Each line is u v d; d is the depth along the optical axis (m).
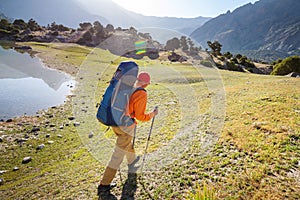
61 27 79.56
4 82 14.17
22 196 3.72
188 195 2.89
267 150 3.67
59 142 6.27
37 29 75.12
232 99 7.13
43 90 12.54
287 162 3.29
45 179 4.19
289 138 3.96
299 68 26.78
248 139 4.11
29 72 17.30
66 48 31.11
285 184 2.86
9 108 9.75
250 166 3.31
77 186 3.62
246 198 2.70
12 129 7.64
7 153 5.88
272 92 7.94
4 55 26.31
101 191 3.30
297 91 8.00
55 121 8.18
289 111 5.44
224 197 2.76
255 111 5.67
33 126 7.88
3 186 4.33
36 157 5.55
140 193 3.13
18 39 56.22
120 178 3.50
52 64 20.84
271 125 4.56
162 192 3.08
